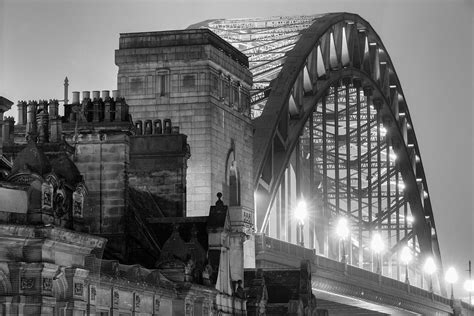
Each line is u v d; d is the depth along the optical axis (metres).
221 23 199.88
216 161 138.88
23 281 74.94
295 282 130.75
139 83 140.00
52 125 102.81
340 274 175.38
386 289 197.88
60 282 77.44
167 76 139.50
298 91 189.88
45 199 75.88
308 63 197.00
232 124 143.62
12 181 75.44
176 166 119.56
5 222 73.75
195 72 138.88
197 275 104.12
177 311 99.38
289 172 191.75
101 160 106.12
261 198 175.62
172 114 138.88
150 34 140.25
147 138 120.38
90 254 80.62
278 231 182.88
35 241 74.94
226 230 111.56
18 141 114.56
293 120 191.25
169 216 119.12
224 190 140.75
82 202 82.38
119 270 90.19
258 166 171.12
